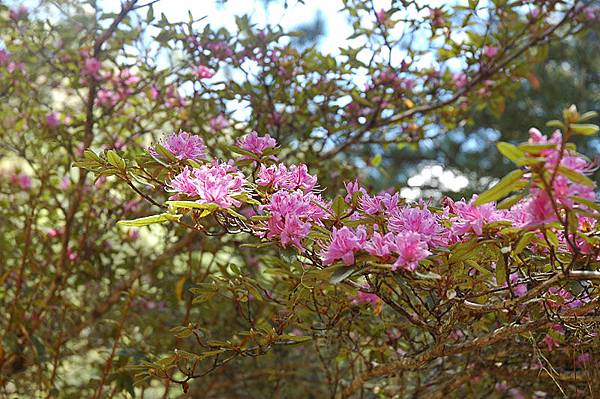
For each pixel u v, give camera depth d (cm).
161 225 327
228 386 345
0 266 331
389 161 621
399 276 160
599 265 171
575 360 220
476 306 177
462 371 255
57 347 289
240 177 174
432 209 188
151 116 335
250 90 323
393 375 247
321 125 337
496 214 167
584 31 350
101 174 183
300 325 213
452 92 366
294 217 170
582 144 591
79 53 321
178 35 312
